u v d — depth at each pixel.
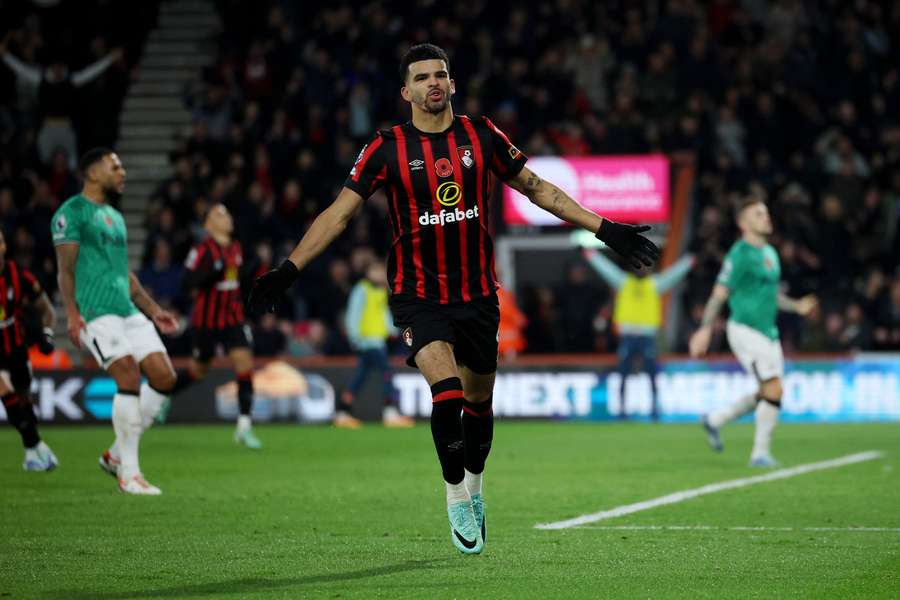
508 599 19.70
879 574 21.78
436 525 27.91
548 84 79.31
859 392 65.00
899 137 80.81
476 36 82.38
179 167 74.62
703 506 31.11
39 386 62.97
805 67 83.00
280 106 79.44
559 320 72.50
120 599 19.80
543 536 26.19
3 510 30.45
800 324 69.50
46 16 83.19
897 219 77.62
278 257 71.50
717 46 82.81
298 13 87.44
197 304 48.19
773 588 20.56
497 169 23.22
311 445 50.84
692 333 70.88
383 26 82.00
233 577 21.62
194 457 45.38
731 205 75.62
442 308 22.91
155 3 90.50
